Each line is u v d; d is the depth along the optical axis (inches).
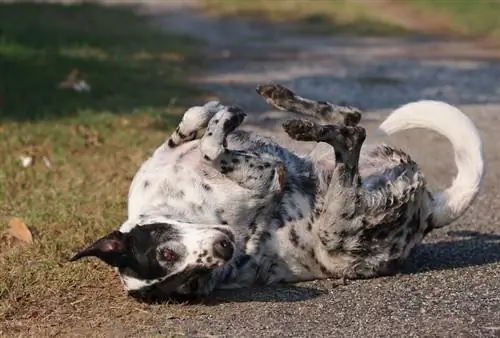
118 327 236.8
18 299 254.2
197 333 230.5
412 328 231.0
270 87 265.9
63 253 282.8
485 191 362.6
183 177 255.6
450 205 268.5
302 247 259.6
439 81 618.2
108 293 257.1
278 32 866.1
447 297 250.8
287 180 260.5
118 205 323.9
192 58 684.1
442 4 970.7
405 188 258.5
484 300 248.2
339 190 253.1
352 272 263.1
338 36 844.6
